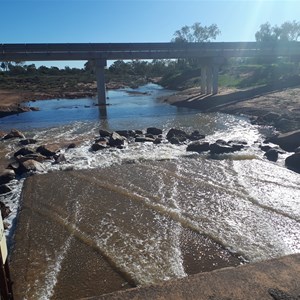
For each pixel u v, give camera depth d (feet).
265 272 16.02
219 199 42.55
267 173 52.21
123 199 43.14
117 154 65.26
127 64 469.98
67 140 79.77
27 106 157.38
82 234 34.47
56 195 45.19
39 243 33.14
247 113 111.04
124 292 14.92
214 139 77.05
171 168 55.88
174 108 139.54
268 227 35.17
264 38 264.72
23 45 130.52
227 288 14.88
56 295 25.77
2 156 66.85
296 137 66.59
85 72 388.78
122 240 33.09
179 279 15.74
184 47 152.05
